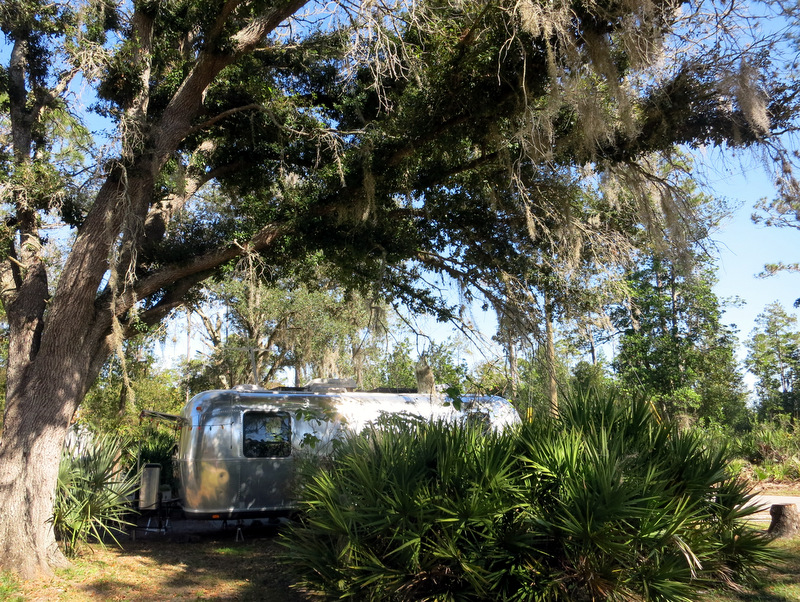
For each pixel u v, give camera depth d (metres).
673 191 7.83
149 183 8.22
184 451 11.11
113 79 8.60
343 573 5.79
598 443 6.07
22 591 6.83
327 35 9.90
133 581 7.62
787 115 7.34
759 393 40.91
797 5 6.69
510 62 7.46
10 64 8.89
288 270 9.95
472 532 5.59
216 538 11.01
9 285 8.27
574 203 9.15
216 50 8.28
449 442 6.15
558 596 5.40
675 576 5.41
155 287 8.40
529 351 8.71
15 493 7.39
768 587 6.67
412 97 8.56
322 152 9.59
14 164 8.27
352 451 6.79
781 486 14.55
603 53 7.00
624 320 15.21
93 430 10.92
